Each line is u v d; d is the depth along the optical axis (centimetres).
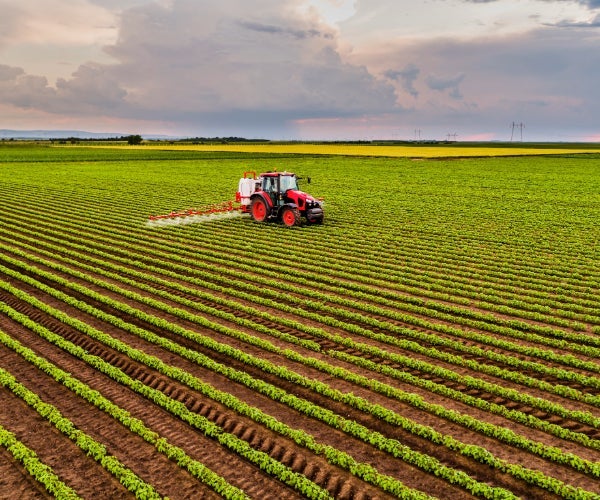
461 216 2850
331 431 829
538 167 6650
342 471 737
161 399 905
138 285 1562
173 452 760
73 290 1540
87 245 2145
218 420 859
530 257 1969
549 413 886
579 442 802
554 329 1254
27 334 1200
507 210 3069
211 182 4416
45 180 4584
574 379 1001
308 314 1323
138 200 3369
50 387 962
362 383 972
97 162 7056
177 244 2138
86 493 694
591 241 2247
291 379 988
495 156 9388
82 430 829
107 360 1076
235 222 2639
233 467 749
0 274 1702
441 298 1495
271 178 2566
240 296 1478
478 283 1631
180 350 1099
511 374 1001
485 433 818
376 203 3312
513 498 668
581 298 1527
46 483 698
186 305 1411
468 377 981
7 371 1018
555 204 3328
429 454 774
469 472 736
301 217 2538
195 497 687
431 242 2202
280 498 689
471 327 1286
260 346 1144
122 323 1245
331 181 4688
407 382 988
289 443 799
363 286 1571
